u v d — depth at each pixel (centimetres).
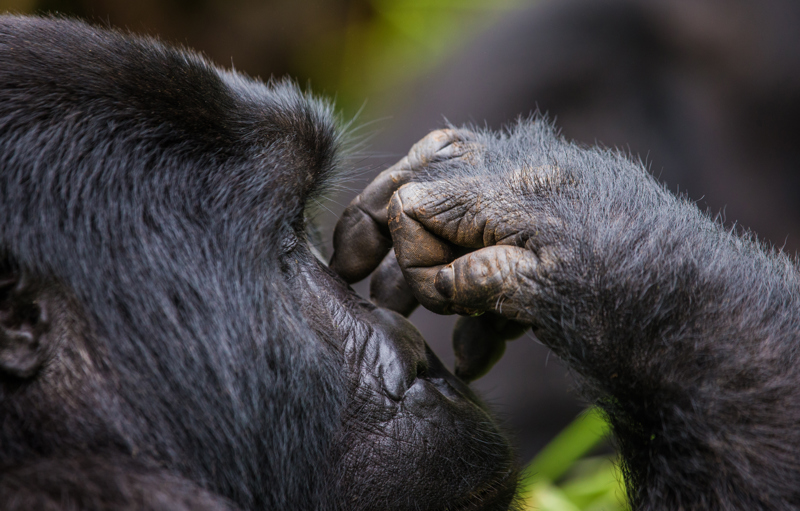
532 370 271
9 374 195
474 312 199
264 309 198
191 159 198
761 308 200
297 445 199
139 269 196
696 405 198
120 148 196
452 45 365
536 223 200
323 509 199
